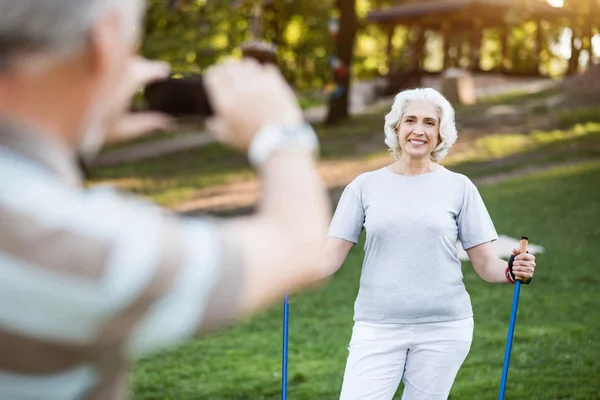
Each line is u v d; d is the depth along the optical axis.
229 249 0.85
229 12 16.84
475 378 6.12
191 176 16.27
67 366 0.84
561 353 6.64
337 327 7.60
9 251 0.79
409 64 28.25
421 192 3.49
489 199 12.48
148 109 1.01
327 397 5.87
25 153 0.84
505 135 17.75
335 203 13.98
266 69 0.98
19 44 0.82
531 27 31.42
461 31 27.03
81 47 0.85
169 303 0.82
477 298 8.22
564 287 8.50
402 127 3.55
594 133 17.08
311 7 21.62
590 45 26.09
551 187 13.05
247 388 6.05
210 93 0.96
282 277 0.87
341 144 18.38
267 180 0.92
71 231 0.80
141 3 0.90
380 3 27.55
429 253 3.45
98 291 0.79
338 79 20.56
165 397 5.86
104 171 16.80
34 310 0.79
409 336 3.46
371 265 3.53
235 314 0.85
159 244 0.82
